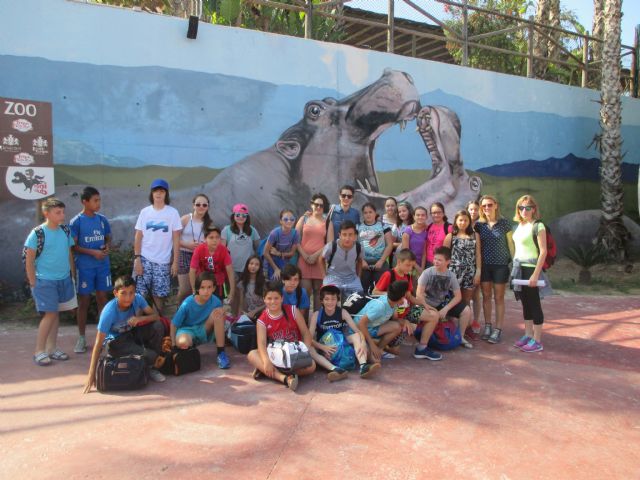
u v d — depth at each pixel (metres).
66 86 7.61
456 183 11.15
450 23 13.21
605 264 11.84
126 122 7.99
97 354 4.36
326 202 6.46
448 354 5.60
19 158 6.22
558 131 12.59
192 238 6.15
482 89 11.42
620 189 11.69
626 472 3.18
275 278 6.09
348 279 5.83
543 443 3.54
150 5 11.46
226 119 8.72
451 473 3.12
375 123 10.13
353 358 4.91
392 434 3.62
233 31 8.72
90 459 3.18
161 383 4.54
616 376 4.98
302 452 3.32
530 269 5.71
